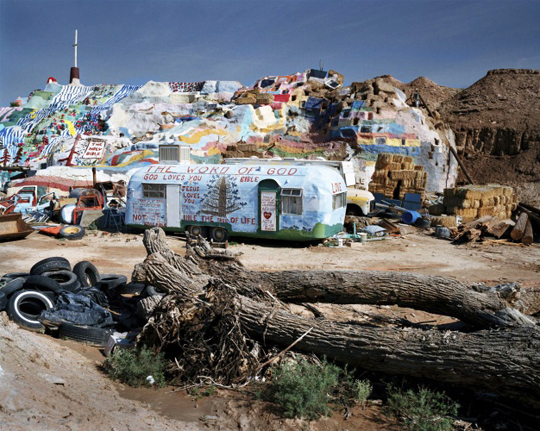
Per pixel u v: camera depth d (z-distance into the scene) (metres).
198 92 55.53
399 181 28.92
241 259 15.69
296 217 17.73
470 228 20.52
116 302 10.46
